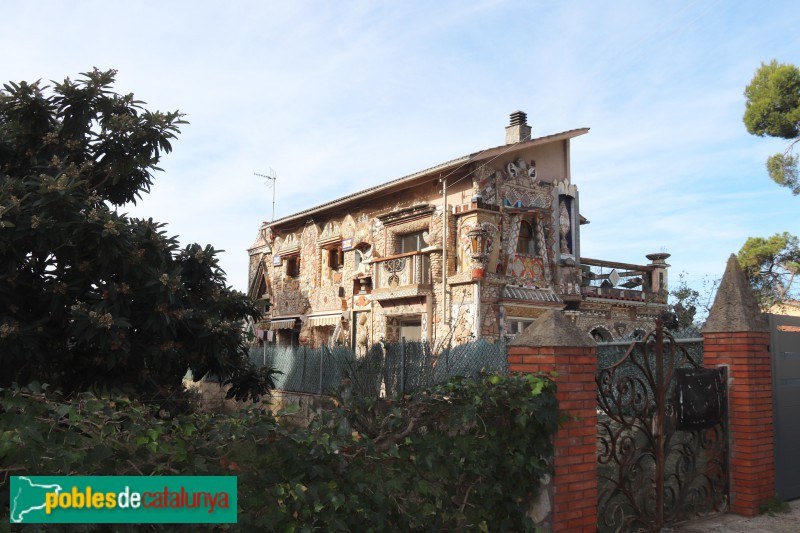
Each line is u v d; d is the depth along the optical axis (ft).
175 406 23.17
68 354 22.21
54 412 8.90
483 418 14.37
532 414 14.52
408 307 59.11
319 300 74.02
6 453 8.09
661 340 19.45
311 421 11.62
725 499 21.50
